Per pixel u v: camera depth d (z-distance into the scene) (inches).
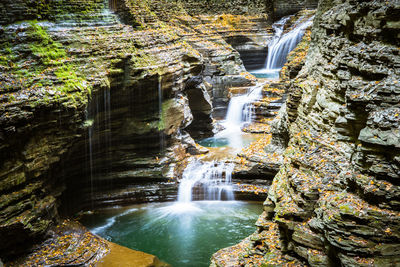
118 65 805.2
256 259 522.3
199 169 916.6
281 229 513.0
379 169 419.8
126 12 962.1
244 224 771.4
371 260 395.2
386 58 469.7
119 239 721.6
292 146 647.1
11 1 705.0
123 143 859.4
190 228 760.3
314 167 533.0
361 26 546.3
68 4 810.8
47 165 665.0
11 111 580.7
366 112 474.6
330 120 580.1
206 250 687.1
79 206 813.2
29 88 636.1
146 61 854.5
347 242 406.0
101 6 884.6
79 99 692.1
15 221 588.4
